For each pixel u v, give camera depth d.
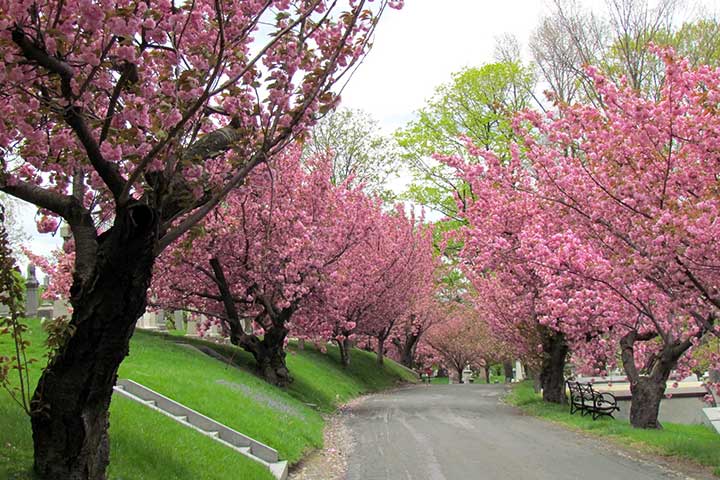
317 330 24.52
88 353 6.46
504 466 11.91
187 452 9.37
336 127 41.81
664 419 24.06
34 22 6.11
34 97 6.70
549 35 26.03
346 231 24.41
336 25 7.72
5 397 9.34
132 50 6.00
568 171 13.64
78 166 7.72
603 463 12.09
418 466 12.10
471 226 24.06
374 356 45.94
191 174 7.26
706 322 12.11
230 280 22.75
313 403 22.08
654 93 23.48
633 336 17.02
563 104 13.45
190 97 6.84
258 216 20.50
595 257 13.71
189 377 15.18
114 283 6.32
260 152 7.29
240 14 7.70
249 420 13.06
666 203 11.27
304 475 11.45
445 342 56.59
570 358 28.64
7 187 6.71
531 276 20.59
